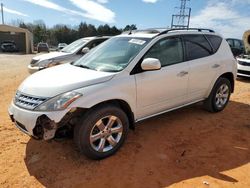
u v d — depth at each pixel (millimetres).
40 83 3611
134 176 3334
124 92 3793
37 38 68438
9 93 7609
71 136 3588
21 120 3441
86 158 3725
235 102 6785
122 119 3801
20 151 3918
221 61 5480
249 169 3545
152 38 4367
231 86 5980
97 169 3473
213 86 5457
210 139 4441
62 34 72125
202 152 3984
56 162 3625
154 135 4539
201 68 5004
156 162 3666
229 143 4309
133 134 4555
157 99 4324
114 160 3693
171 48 4586
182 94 4773
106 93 3570
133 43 4410
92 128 3494
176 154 3904
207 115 5613
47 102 3324
